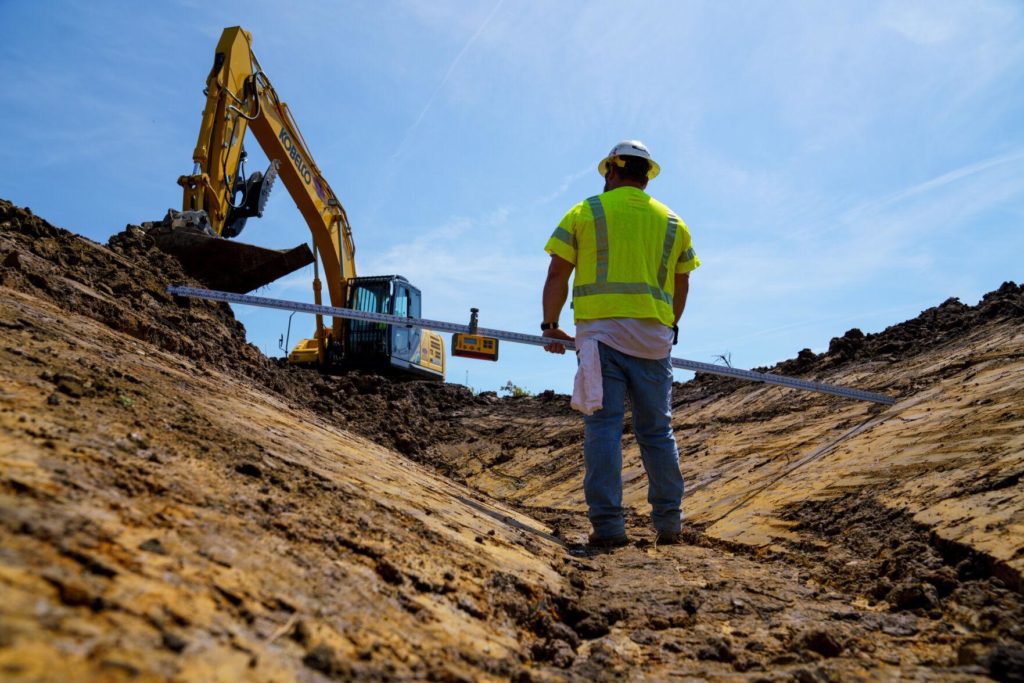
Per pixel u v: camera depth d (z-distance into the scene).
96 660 1.26
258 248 10.89
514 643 2.51
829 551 4.19
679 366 6.47
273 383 9.33
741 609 3.25
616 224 4.89
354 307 16.50
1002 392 5.56
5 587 1.35
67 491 1.92
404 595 2.36
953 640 2.63
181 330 7.32
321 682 1.55
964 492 3.94
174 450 2.77
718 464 7.61
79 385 3.09
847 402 8.01
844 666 2.41
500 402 18.33
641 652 2.72
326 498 3.06
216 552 1.98
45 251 6.56
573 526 6.68
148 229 11.12
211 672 1.39
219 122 12.31
